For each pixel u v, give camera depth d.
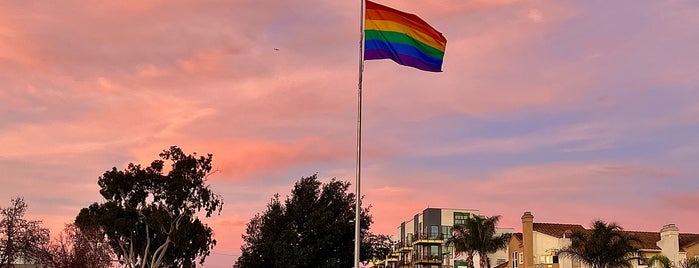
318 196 47.06
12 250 57.62
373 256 47.44
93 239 60.88
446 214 112.06
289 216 46.16
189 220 62.81
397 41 22.38
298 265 43.91
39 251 58.72
